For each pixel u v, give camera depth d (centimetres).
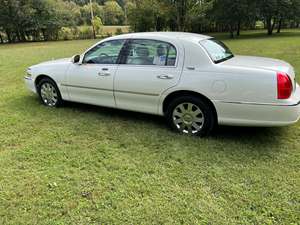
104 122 454
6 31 3659
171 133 405
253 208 250
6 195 271
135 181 293
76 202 260
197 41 381
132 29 3619
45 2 3816
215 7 3033
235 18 2938
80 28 4216
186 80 369
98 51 451
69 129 429
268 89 329
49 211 249
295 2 2895
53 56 1495
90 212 247
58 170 314
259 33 3331
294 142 371
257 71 336
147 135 402
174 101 387
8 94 637
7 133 416
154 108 409
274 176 297
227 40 2406
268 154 342
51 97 530
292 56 1116
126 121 456
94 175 304
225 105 353
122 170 314
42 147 370
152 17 3362
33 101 577
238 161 328
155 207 253
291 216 240
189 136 391
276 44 1706
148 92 402
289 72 346
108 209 251
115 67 427
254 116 344
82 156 346
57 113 500
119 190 278
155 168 317
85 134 410
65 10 4162
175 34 413
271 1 2833
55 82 508
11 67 1064
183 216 242
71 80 482
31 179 297
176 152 352
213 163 325
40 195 271
